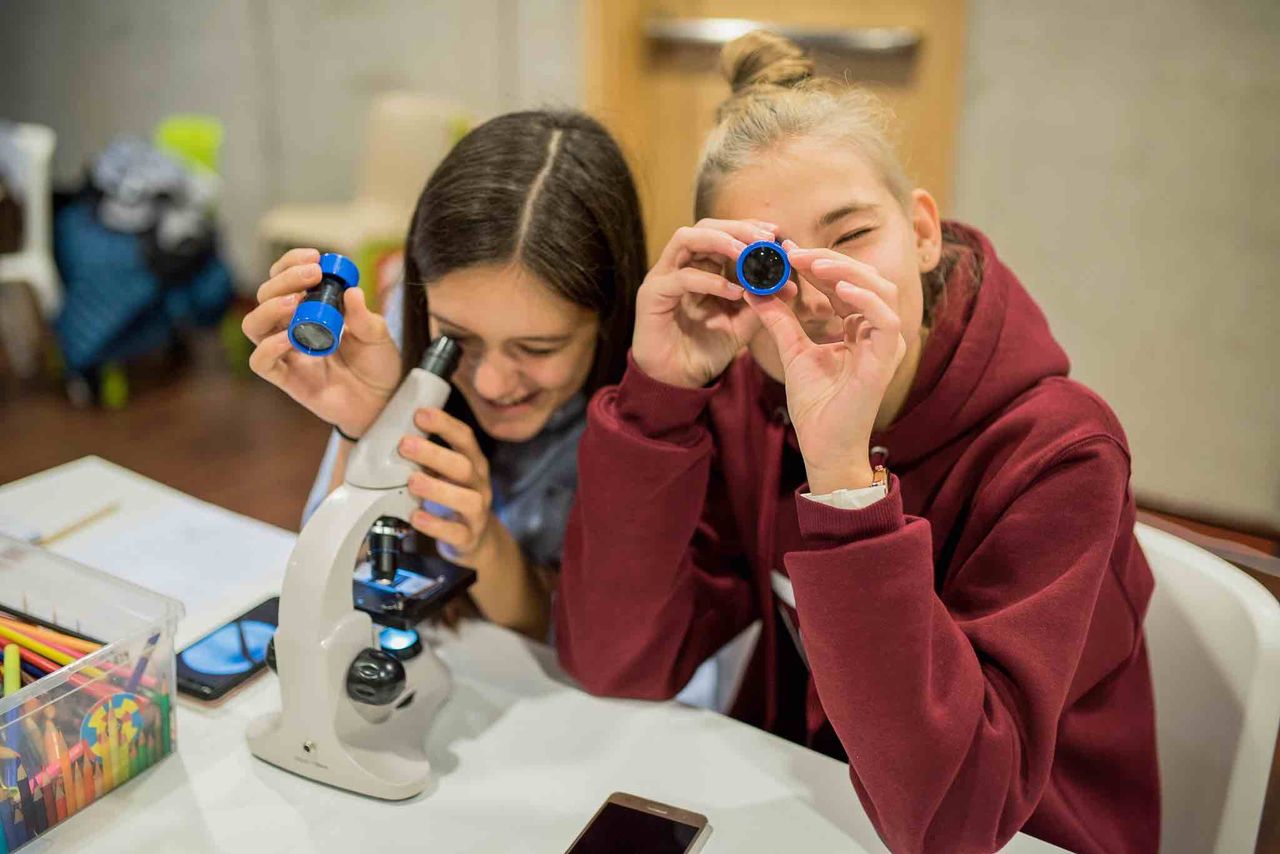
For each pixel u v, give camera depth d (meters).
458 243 0.94
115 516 1.25
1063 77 2.76
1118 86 2.69
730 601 1.08
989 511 0.87
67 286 3.56
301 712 0.84
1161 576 1.03
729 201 0.85
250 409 3.64
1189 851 0.99
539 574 1.22
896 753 0.74
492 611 1.13
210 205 3.80
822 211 0.82
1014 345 0.92
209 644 1.01
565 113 1.09
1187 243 2.70
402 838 0.80
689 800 0.85
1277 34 2.46
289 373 0.95
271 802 0.83
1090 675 0.90
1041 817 0.90
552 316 0.97
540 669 1.02
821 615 0.74
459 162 0.99
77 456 3.21
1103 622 0.89
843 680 0.75
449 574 0.93
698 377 0.91
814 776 0.88
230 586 1.13
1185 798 1.00
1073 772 0.95
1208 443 2.82
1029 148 2.86
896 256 0.83
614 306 1.05
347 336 0.95
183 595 1.11
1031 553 0.83
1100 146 2.75
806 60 1.01
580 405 1.19
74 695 0.80
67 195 3.71
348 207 4.23
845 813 0.84
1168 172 2.68
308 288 0.88
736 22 3.23
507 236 0.94
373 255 3.59
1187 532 1.23
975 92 2.90
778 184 0.83
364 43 4.20
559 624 1.02
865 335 0.75
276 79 4.51
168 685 0.87
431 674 0.94
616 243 1.03
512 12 3.77
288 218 3.85
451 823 0.82
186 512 1.27
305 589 0.82
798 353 0.79
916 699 0.73
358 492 0.85
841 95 0.88
